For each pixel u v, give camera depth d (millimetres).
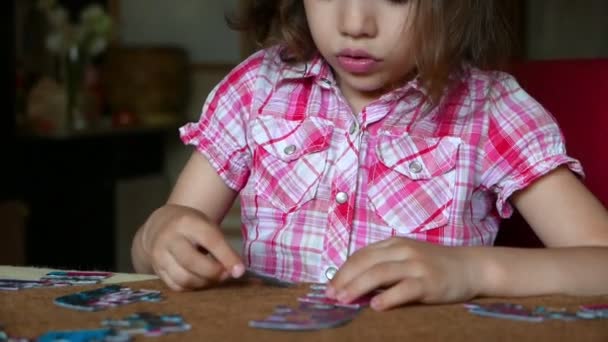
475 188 1290
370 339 765
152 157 4508
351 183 1288
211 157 1390
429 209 1274
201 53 4699
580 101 1366
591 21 4078
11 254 3521
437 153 1288
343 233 1277
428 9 1171
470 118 1300
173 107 4523
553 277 989
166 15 4734
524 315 849
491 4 1346
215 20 4660
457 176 1278
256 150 1363
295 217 1312
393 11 1148
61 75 4094
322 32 1179
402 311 867
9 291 953
